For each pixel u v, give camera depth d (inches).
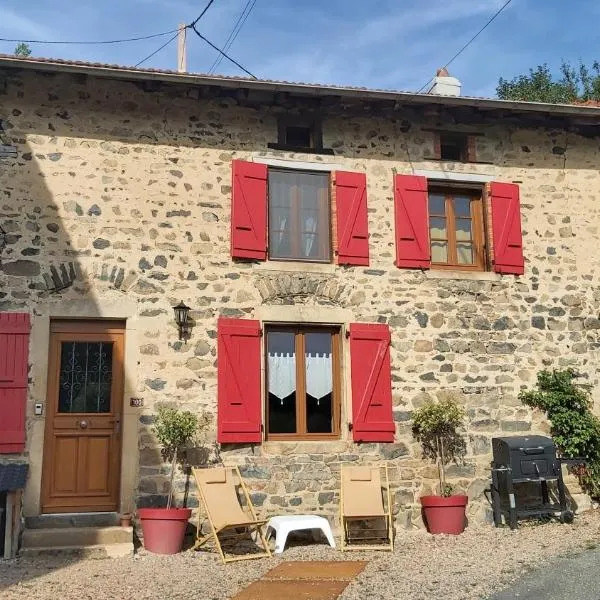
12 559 250.2
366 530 299.4
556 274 348.2
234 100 322.0
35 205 292.0
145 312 295.4
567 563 231.0
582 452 329.4
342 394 313.3
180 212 306.8
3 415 274.4
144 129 309.4
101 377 292.2
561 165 360.8
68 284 289.3
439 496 302.7
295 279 314.5
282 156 323.6
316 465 301.1
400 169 337.7
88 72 284.4
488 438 323.6
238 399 295.9
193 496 286.7
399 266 326.6
